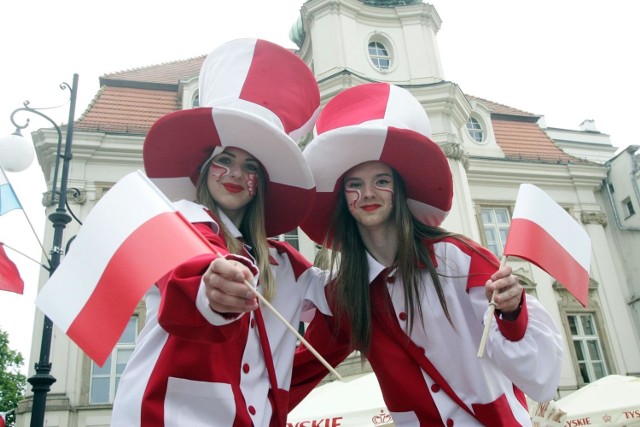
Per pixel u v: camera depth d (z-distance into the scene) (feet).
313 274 8.84
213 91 8.07
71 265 5.71
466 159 45.98
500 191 50.44
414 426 7.56
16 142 20.90
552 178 52.95
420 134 7.91
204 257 5.47
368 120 8.42
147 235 5.48
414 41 48.52
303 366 8.60
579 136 68.85
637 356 46.47
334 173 8.48
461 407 7.32
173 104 49.62
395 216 8.27
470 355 7.43
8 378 96.37
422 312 7.64
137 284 5.16
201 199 7.64
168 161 7.90
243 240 7.82
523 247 7.07
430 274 7.79
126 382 6.33
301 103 8.34
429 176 8.34
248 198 7.70
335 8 46.96
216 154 7.74
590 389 28.94
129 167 42.06
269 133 7.29
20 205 20.70
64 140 41.22
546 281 46.78
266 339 7.09
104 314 5.20
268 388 6.93
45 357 19.60
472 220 41.81
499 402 7.25
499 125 59.11
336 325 8.47
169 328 5.44
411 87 45.34
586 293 7.37
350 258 8.33
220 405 6.15
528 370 6.52
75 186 40.27
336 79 42.98
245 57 8.20
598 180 54.39
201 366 6.16
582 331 46.70
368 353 7.98
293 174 7.88
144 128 45.29
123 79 51.44
